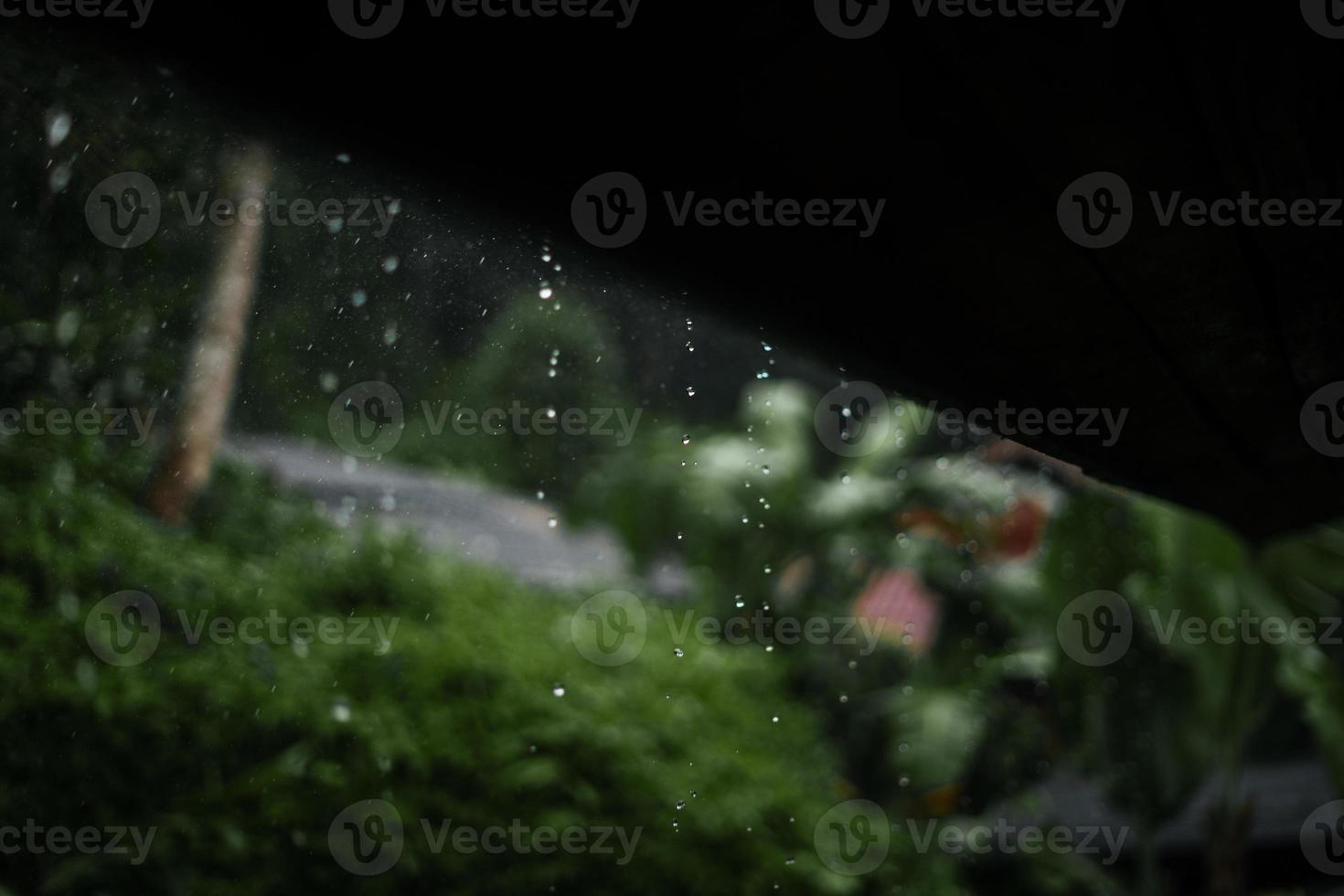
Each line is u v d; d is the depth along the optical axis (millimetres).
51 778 2619
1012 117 649
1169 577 3941
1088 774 4625
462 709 3568
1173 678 4238
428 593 4645
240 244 2914
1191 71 627
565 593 6062
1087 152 681
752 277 792
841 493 5312
